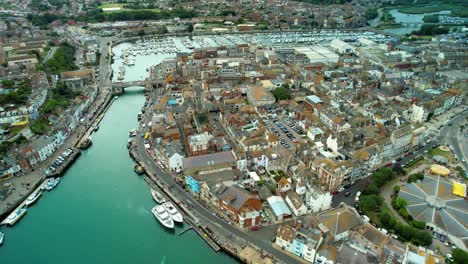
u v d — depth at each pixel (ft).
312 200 618.03
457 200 620.90
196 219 614.34
